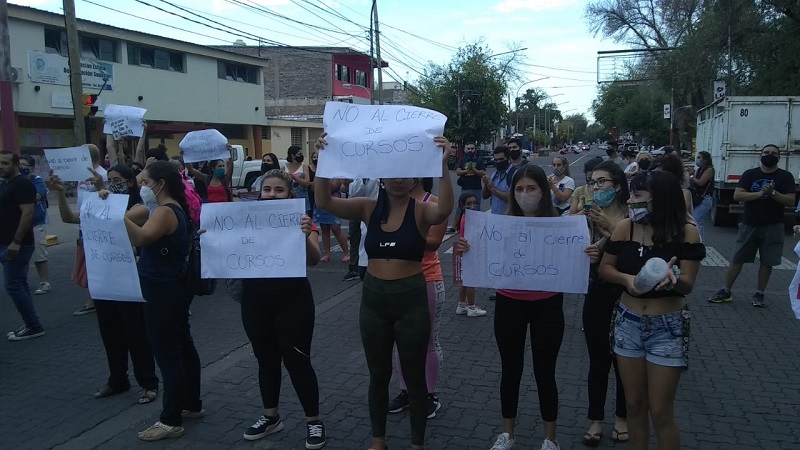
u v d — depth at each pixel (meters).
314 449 4.11
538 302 3.82
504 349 3.93
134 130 8.19
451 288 8.87
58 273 9.97
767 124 14.71
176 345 4.30
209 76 30.83
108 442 4.26
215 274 4.03
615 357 3.80
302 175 10.32
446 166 3.54
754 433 4.32
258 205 3.99
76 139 13.02
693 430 4.36
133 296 4.21
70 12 12.70
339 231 10.76
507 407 3.97
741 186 7.47
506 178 7.80
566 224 3.74
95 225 4.21
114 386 5.09
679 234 3.31
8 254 6.27
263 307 4.07
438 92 44.84
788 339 6.40
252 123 34.38
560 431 4.38
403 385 4.72
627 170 7.89
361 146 3.59
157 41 27.03
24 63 21.45
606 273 3.51
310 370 4.14
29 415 4.70
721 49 24.92
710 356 5.90
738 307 7.64
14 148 11.30
